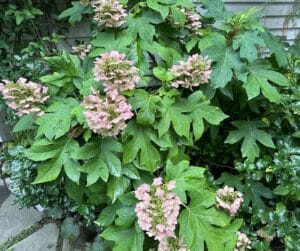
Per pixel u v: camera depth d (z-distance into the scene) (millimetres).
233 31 841
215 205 692
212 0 913
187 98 773
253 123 875
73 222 907
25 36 1179
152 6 850
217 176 979
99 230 872
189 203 690
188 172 703
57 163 695
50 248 918
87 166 665
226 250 657
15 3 1107
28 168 887
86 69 834
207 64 739
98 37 834
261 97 875
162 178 719
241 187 844
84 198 840
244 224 788
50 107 733
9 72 1086
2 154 1158
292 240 728
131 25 847
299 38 1461
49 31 1214
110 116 616
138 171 728
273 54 927
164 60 830
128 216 668
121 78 672
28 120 771
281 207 786
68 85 786
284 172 782
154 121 708
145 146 706
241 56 792
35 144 701
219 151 944
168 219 574
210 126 876
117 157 677
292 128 906
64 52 825
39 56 1156
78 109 687
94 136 711
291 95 877
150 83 850
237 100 915
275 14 1425
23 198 906
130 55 790
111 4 791
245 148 839
